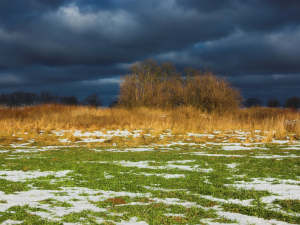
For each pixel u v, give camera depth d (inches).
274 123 933.8
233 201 226.4
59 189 265.9
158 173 338.6
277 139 721.0
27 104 1307.8
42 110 1157.1
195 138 729.6
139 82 1330.0
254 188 263.4
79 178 311.9
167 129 911.0
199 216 189.2
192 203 222.1
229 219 182.1
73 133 821.2
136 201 227.3
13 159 437.4
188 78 1615.4
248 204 216.5
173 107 1331.2
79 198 234.2
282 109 1317.7
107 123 964.6
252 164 384.8
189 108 1213.7
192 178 308.0
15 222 169.3
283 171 339.3
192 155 481.1
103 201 223.5
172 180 299.0
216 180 298.5
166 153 510.9
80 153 512.7
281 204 211.8
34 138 736.3
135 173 339.0
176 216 187.2
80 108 1194.0
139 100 1331.2
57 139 736.3
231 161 412.5
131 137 765.3
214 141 698.8
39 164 393.1
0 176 319.0
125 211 198.4
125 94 1334.9
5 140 697.6
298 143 650.2
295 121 964.0
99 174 331.6
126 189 268.1
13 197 232.1
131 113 1131.9
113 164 392.2
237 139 705.0
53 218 178.5
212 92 1204.5
